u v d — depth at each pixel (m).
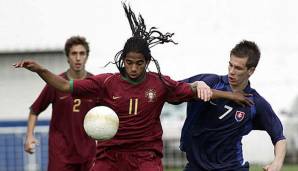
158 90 25.11
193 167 27.06
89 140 34.06
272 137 27.02
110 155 25.47
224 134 26.75
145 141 25.28
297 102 67.38
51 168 34.19
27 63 23.38
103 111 24.25
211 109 26.58
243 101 25.73
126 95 24.94
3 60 68.88
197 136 26.86
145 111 25.06
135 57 24.14
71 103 33.75
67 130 34.00
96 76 25.06
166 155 59.91
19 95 68.69
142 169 25.12
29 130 34.78
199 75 27.06
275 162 26.33
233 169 26.86
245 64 25.97
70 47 34.41
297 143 61.28
